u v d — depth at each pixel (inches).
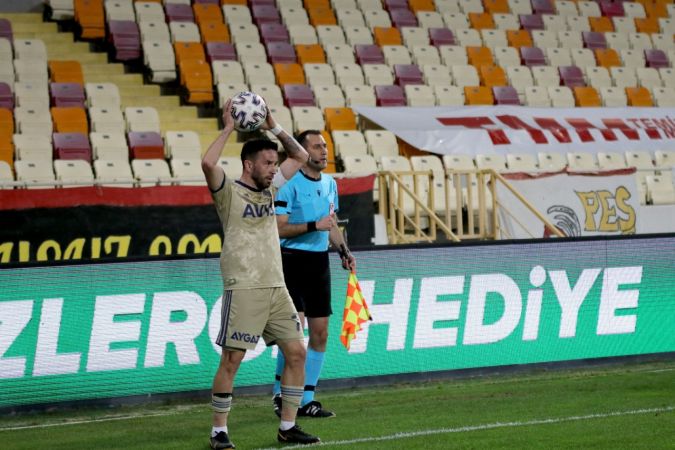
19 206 1497.3
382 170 1979.6
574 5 3378.4
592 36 3230.8
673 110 2755.9
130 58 2536.9
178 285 1164.5
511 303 1316.4
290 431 873.5
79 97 2279.8
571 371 1331.2
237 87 2438.5
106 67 2524.6
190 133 2192.4
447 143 2347.4
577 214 1930.4
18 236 1494.8
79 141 2098.9
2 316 1082.7
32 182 1549.0
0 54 2330.2
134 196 1566.2
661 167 2036.2
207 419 1027.3
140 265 1146.7
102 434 952.9
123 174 1989.4
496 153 2374.5
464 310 1290.6
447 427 930.1
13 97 2233.0
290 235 1003.3
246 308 852.0
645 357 1398.9
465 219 2036.2
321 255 1035.9
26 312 1093.8
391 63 2787.9
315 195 1037.8
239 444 879.1
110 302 1130.7
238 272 855.1
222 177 852.6
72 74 2379.4
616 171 1979.6
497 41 3058.6
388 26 2972.4
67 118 2181.3
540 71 2940.5
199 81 2427.4
